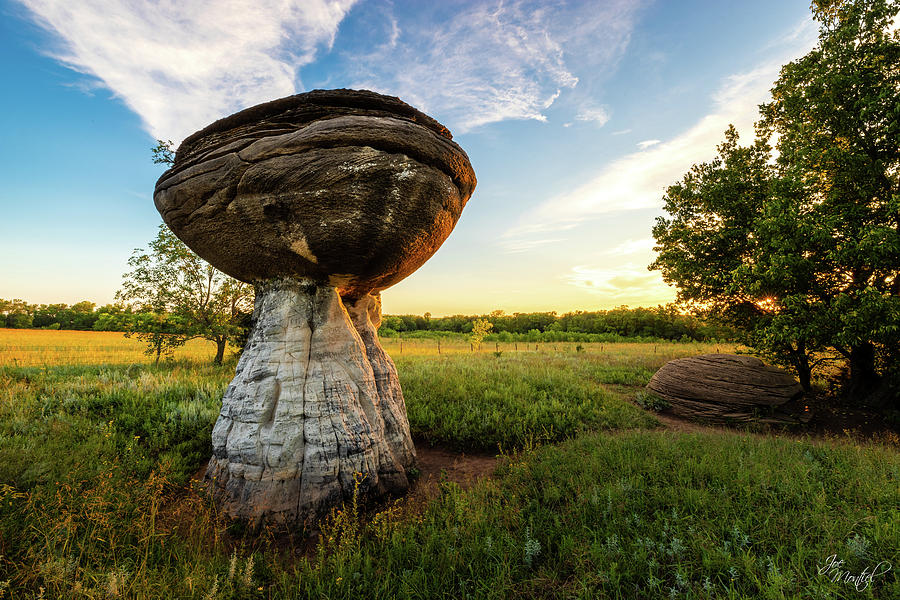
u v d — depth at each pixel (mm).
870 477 4301
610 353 23969
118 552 3381
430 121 5086
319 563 3301
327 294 5223
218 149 4469
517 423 7414
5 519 3457
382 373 5930
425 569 3270
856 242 8289
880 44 9109
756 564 2857
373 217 4199
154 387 8531
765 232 9594
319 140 3988
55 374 10906
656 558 3074
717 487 4191
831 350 10758
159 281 14484
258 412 4520
